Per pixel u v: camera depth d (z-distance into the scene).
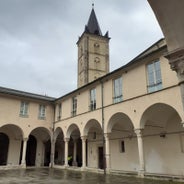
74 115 24.12
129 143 20.00
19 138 27.44
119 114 17.97
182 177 12.56
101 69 48.50
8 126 26.19
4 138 26.73
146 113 15.67
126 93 17.52
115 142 21.64
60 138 31.44
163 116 16.38
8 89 27.94
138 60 16.59
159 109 15.39
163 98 14.27
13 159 26.44
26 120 26.34
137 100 16.23
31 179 14.64
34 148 29.41
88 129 22.06
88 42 49.09
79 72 50.34
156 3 4.57
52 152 27.36
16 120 25.45
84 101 22.86
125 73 18.09
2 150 26.31
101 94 20.39
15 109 25.77
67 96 26.14
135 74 17.11
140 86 16.42
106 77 19.89
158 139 17.38
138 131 15.64
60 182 13.04
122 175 16.30
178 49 4.95
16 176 16.48
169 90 13.99
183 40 4.88
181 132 15.71
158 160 17.03
